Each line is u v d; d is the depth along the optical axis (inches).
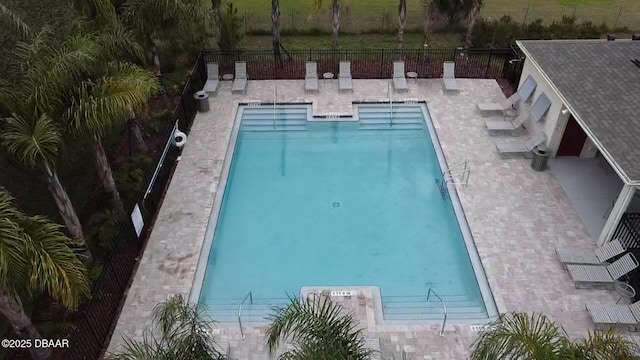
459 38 1057.5
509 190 642.8
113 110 423.5
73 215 476.7
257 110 834.2
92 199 611.5
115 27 564.1
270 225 625.6
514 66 868.6
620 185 649.0
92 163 652.1
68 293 332.5
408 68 940.0
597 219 595.2
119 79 448.1
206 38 959.6
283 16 1152.2
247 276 554.9
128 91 436.8
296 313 343.9
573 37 1005.2
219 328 475.8
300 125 810.2
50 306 476.1
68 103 426.6
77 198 609.6
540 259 543.8
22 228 329.4
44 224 343.9
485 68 936.3
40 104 399.2
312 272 559.2
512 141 732.7
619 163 507.5
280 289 538.9
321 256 580.7
